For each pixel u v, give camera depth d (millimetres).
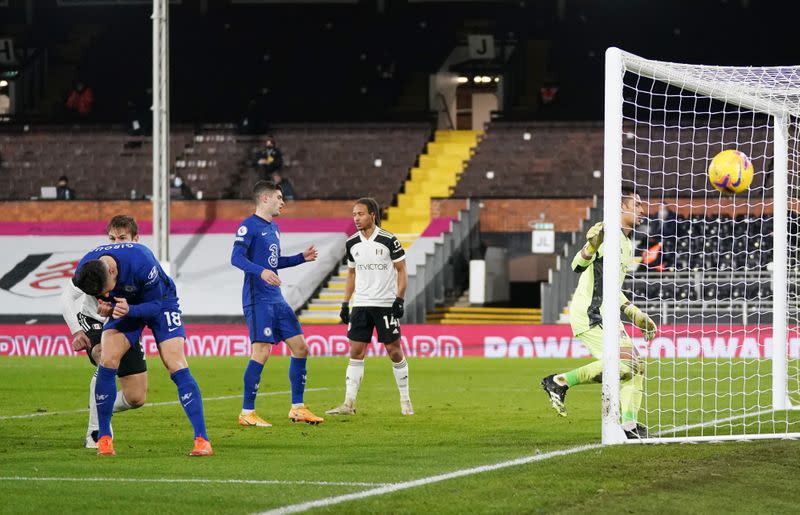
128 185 132375
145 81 155875
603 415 31969
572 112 140250
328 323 106812
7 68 154500
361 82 155125
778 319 44375
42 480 25391
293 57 157000
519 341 91125
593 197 116000
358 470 26953
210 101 155375
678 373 69750
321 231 119250
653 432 36625
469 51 149375
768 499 22594
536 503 21969
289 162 133125
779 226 44188
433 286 107750
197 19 159125
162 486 24422
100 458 29562
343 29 158125
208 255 117750
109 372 30125
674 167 125812
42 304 110562
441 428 37594
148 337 96688
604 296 31828
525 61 152500
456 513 20938
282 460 28984
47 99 154375
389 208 127750
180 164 133500
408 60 155750
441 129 152750
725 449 30359
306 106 154500
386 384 62312
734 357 85250
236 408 46781
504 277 116438
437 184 131000
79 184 133125
